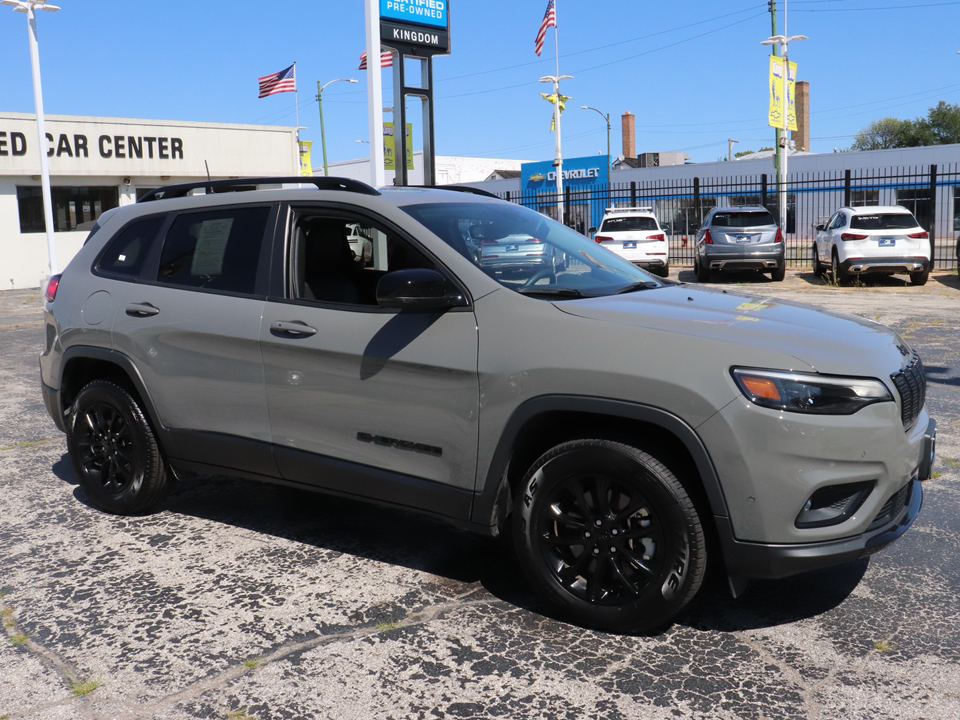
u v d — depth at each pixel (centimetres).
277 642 312
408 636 315
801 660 294
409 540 414
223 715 266
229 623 329
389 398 346
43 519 451
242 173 2733
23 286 2408
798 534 283
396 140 1345
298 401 372
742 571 290
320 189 393
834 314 360
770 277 2033
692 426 285
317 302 371
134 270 441
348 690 279
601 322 310
